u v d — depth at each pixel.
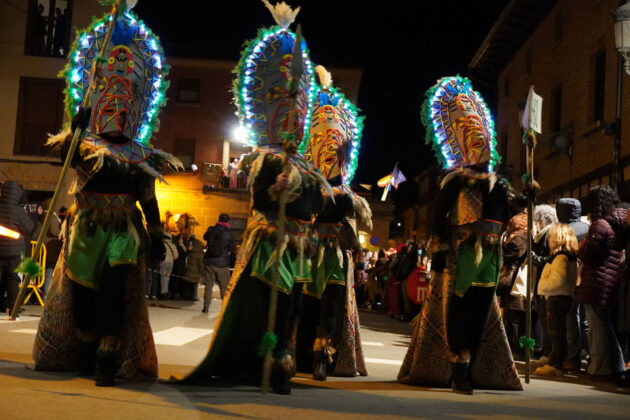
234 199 35.03
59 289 5.26
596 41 18.52
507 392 6.06
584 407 5.45
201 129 38.75
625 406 5.65
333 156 6.43
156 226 5.29
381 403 5.00
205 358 5.20
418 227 60.09
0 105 28.28
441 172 6.17
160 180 5.16
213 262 13.71
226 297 5.18
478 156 6.03
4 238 10.33
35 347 5.32
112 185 5.05
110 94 5.10
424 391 5.83
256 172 5.05
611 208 7.55
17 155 28.31
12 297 10.45
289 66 5.32
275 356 5.04
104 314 4.91
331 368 6.58
